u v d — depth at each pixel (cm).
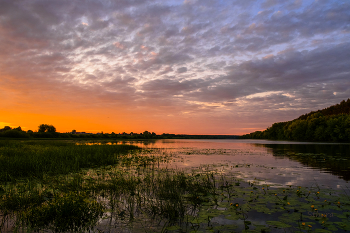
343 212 582
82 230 495
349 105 9244
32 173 1088
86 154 1778
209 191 816
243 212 596
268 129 13238
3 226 511
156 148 3525
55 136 8669
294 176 1096
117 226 516
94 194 782
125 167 1402
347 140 6481
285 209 613
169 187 869
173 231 487
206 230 489
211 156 2161
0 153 1688
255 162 1672
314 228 490
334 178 1048
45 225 518
